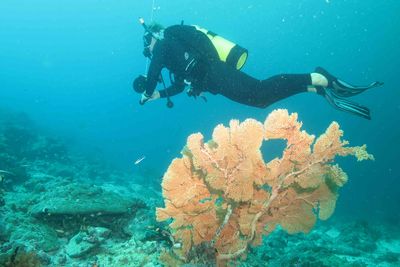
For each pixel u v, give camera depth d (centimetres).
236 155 274
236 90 338
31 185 829
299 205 320
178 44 377
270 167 284
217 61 350
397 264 837
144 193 1390
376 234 1162
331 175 293
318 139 279
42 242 399
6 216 430
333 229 1349
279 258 610
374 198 2173
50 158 1542
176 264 326
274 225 325
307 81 332
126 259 377
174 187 300
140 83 430
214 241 310
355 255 905
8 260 313
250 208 300
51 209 423
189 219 311
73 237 419
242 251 300
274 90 334
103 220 467
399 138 3228
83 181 1277
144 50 434
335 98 332
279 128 275
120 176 1805
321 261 542
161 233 411
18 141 1524
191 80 368
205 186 309
